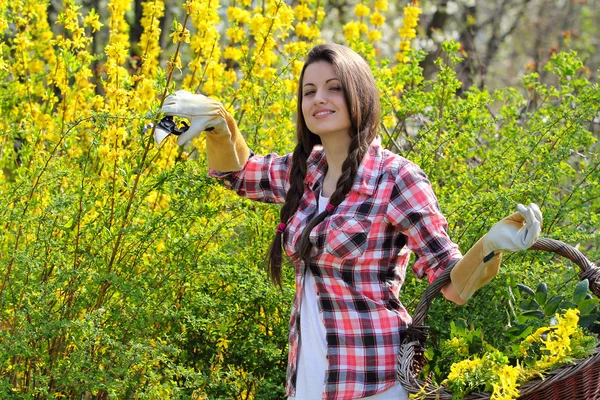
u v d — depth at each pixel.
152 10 6.80
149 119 5.44
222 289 6.24
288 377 4.64
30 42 7.64
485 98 7.27
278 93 7.03
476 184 6.89
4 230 5.88
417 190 4.47
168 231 5.72
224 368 6.18
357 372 4.39
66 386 5.50
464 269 4.29
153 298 5.84
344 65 4.63
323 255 4.46
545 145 6.82
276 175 5.27
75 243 5.80
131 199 5.70
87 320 5.29
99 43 15.78
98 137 5.62
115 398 5.53
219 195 6.19
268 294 5.96
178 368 5.40
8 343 5.34
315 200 4.71
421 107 7.46
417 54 7.97
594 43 24.44
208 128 5.18
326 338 4.44
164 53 15.14
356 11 8.52
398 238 4.57
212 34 6.95
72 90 7.43
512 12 25.30
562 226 6.71
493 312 6.02
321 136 4.74
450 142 7.15
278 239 4.84
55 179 5.80
